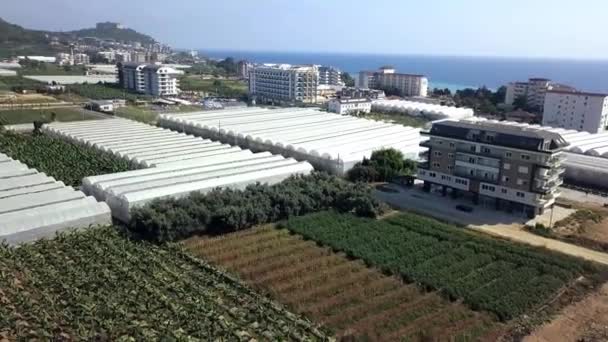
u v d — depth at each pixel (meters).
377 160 92.69
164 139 109.88
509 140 72.75
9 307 43.47
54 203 64.75
